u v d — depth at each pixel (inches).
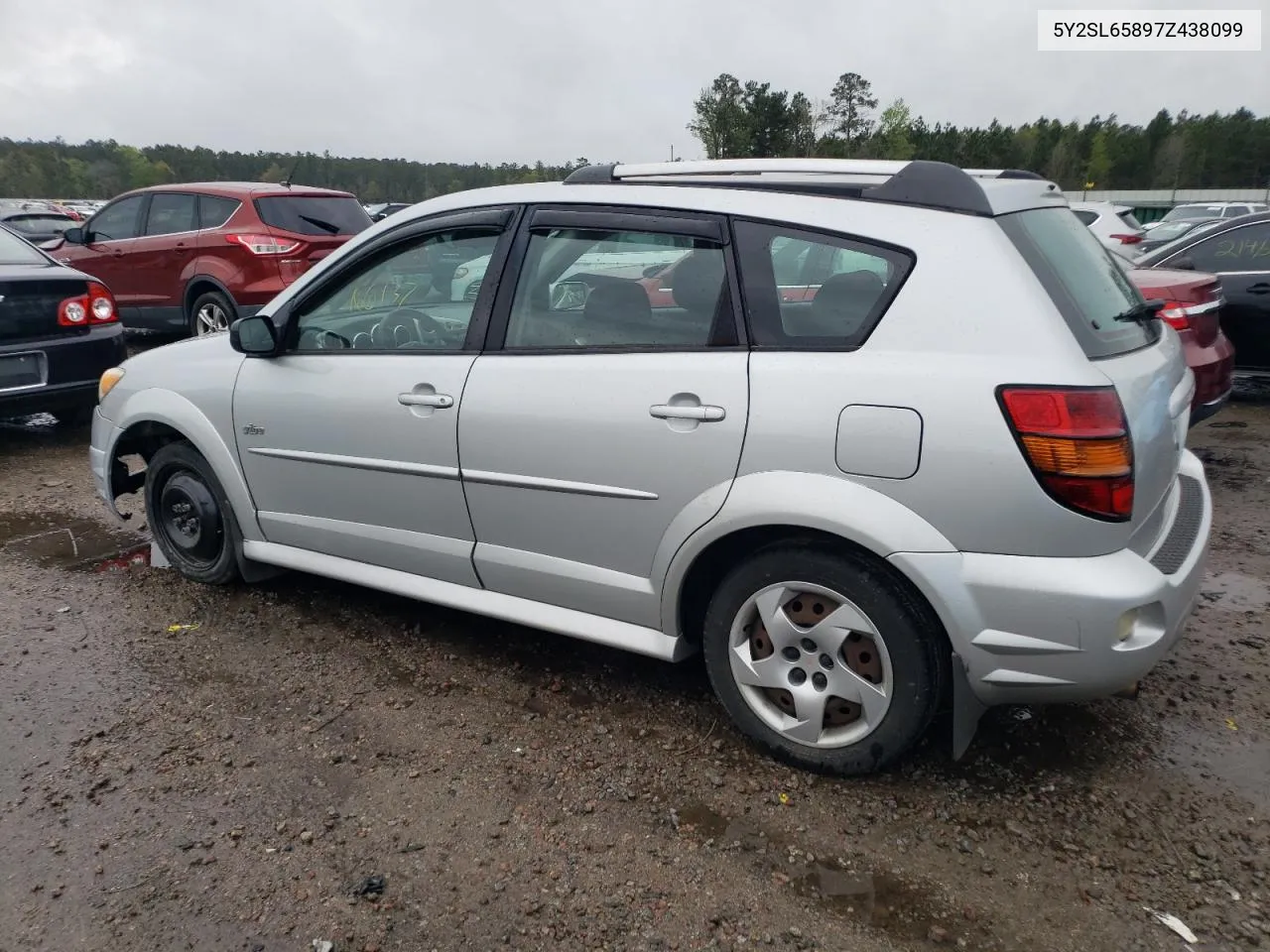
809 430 100.2
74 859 98.0
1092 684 94.7
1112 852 97.7
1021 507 92.3
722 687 114.4
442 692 131.0
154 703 128.4
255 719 124.3
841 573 102.0
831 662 105.9
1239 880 93.6
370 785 109.9
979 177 112.0
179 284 383.6
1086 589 91.7
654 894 92.4
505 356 123.2
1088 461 90.9
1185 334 220.4
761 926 88.3
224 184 384.2
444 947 86.3
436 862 97.2
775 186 111.2
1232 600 159.0
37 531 197.2
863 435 97.4
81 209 1524.4
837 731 108.0
